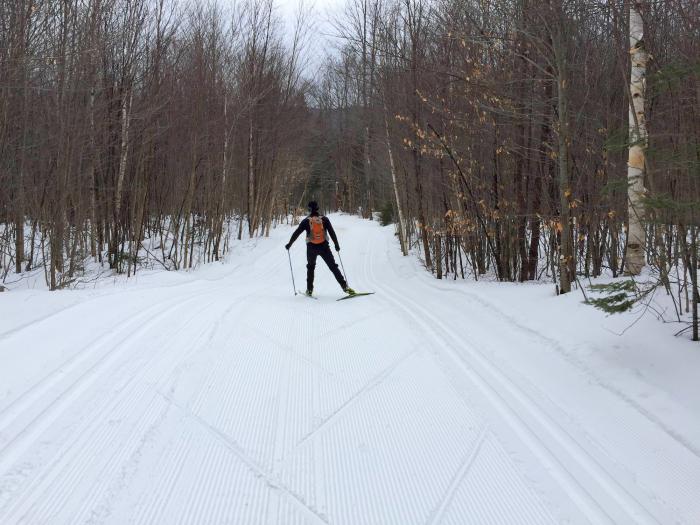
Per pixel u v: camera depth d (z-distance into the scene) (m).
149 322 7.00
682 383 4.51
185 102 17.25
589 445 3.82
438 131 12.29
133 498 3.11
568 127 8.53
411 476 3.45
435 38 12.26
